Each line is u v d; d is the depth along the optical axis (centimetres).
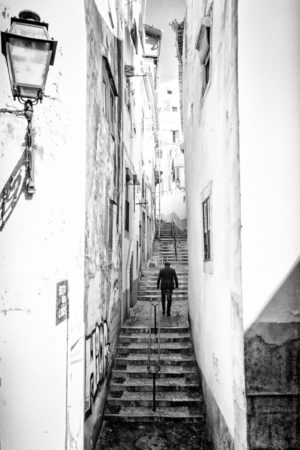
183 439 601
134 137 1293
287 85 354
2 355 282
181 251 1969
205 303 630
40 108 329
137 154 1423
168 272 1112
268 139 350
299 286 340
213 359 544
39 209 320
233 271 382
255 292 342
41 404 309
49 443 317
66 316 368
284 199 346
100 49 634
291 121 351
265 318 339
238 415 362
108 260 737
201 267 681
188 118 938
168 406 685
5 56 273
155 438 604
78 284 423
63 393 354
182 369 789
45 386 315
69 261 385
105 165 686
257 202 347
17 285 296
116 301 868
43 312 317
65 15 383
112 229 794
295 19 358
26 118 289
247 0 364
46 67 271
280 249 343
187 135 981
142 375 771
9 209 294
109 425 642
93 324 564
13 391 288
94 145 574
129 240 1127
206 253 622
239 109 355
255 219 346
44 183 328
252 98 355
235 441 379
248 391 334
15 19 268
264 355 336
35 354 307
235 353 376
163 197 3061
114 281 834
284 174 348
